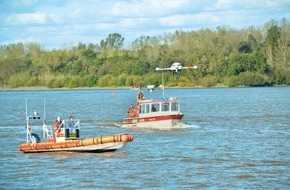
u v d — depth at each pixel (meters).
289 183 92.44
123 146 128.25
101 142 119.38
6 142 145.25
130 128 171.00
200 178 96.25
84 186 92.75
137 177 97.75
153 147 129.38
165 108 168.50
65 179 97.75
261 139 142.50
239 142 137.25
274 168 103.69
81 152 120.94
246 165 106.69
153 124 169.25
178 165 107.50
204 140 141.50
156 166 106.75
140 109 170.50
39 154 120.94
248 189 89.06
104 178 97.69
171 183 93.31
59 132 122.19
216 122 190.62
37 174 102.12
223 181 94.06
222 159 113.25
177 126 169.38
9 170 105.88
